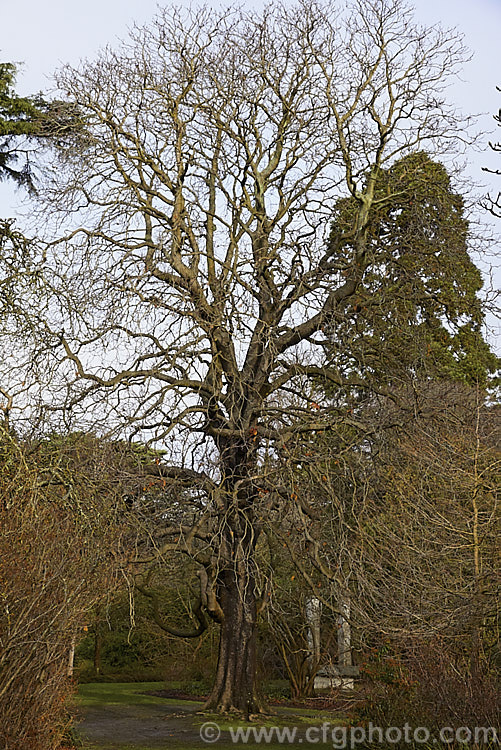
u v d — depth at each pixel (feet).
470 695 30.96
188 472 47.75
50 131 52.24
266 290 51.70
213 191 59.11
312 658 63.72
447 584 36.91
